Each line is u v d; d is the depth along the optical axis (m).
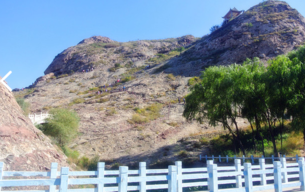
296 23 75.56
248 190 8.78
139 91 59.84
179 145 32.12
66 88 74.75
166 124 40.66
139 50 113.31
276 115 22.34
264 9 87.62
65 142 27.75
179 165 8.48
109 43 132.25
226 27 89.56
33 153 13.86
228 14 111.19
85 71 94.88
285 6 87.12
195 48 87.12
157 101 52.72
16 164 12.30
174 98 53.62
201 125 38.91
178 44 123.31
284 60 20.48
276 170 9.62
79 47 123.88
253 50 68.56
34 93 70.50
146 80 68.69
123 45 123.12
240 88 23.31
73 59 109.62
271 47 66.62
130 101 53.47
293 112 20.06
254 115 23.95
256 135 28.38
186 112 29.20
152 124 40.97
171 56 99.62
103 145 34.56
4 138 13.01
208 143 30.83
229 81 23.86
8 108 15.33
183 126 39.47
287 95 20.16
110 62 101.94
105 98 56.91
